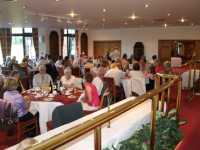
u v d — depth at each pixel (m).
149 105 3.01
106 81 6.15
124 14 8.84
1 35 13.30
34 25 12.73
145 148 2.26
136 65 6.79
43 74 5.59
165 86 2.47
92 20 10.75
